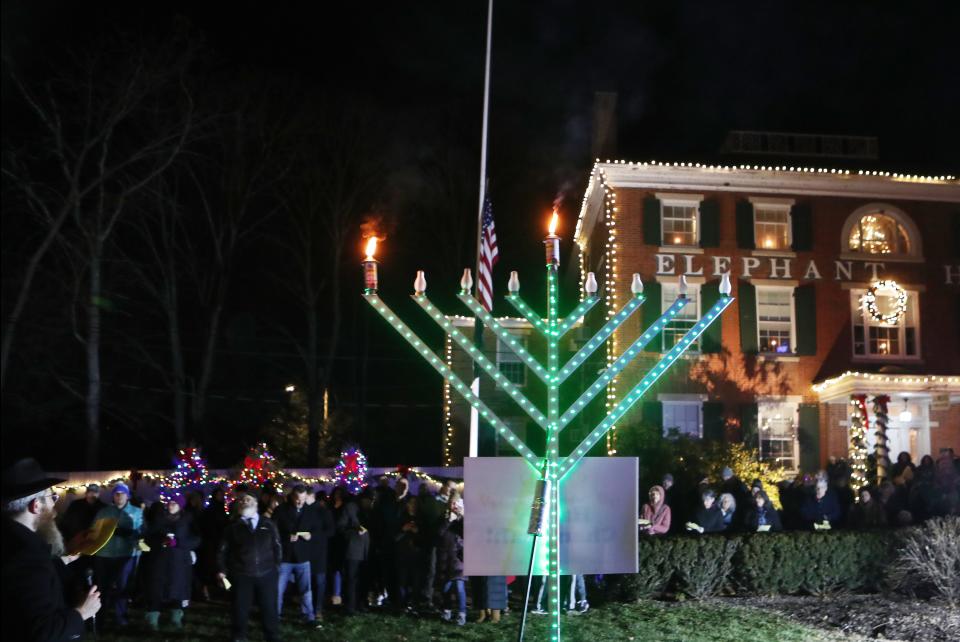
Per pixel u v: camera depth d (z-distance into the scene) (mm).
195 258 28625
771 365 24438
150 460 28922
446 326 7234
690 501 14320
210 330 27531
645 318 24078
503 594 11070
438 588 13414
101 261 25188
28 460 3996
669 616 11031
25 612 3600
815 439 24172
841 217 25344
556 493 7312
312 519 11094
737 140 26344
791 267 24938
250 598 9102
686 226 24984
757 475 20312
